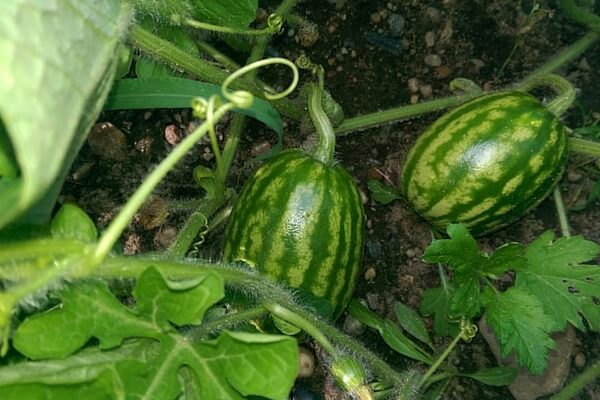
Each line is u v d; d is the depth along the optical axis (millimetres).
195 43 635
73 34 367
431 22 741
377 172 711
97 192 672
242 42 666
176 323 429
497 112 597
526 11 744
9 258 375
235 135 651
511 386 677
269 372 424
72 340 417
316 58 729
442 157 603
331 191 558
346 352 598
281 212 553
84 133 403
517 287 573
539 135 590
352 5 734
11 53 315
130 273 429
